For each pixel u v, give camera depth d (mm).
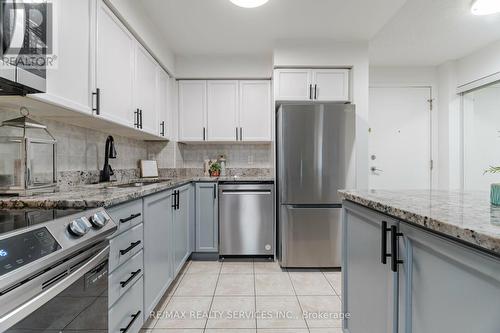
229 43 2869
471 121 3469
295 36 2715
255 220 2818
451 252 651
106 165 2117
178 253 2322
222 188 2820
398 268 900
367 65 2805
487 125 3307
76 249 851
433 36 2889
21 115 1422
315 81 2838
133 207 1403
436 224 663
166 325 1691
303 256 2586
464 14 2465
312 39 2773
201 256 2895
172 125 3188
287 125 2562
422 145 3752
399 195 1214
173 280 2225
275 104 2848
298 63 2789
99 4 1582
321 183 2568
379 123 3762
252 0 1960
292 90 2834
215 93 3234
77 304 873
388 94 3758
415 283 818
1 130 1339
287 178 2572
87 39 1476
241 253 2832
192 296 2064
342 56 2801
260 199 2814
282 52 2787
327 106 2566
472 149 3455
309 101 2869
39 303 688
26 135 1408
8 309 602
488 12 2176
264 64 3170
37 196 1232
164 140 3121
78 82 1398
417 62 3621
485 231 544
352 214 1323
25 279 653
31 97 1113
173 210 2158
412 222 801
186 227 2648
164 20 2389
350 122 2576
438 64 3699
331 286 2244
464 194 1254
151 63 2467
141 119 2209
